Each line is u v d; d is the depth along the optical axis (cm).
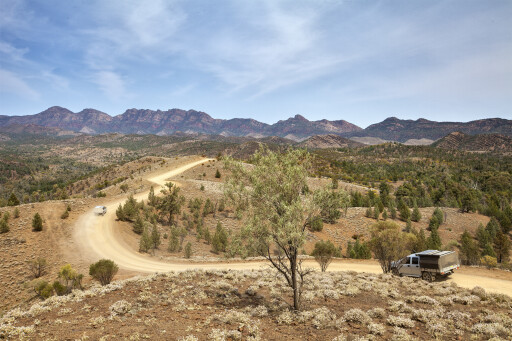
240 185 1266
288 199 1247
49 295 2855
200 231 5825
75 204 6297
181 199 6869
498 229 7150
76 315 1216
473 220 8225
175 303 1390
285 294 1641
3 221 4522
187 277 1966
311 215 1246
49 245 4400
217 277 2025
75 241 4688
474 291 1581
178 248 4931
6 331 1023
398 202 9081
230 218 6756
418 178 17800
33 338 976
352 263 3406
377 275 2205
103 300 1436
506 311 1273
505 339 962
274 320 1203
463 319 1173
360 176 17850
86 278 3425
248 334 1041
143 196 7612
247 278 2083
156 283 1802
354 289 1642
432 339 984
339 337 984
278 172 1268
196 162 13300
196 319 1181
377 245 2581
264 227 1210
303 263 3328
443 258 2081
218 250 5112
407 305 1364
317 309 1294
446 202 10500
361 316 1173
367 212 7606
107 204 6825
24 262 3850
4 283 3359
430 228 7325
